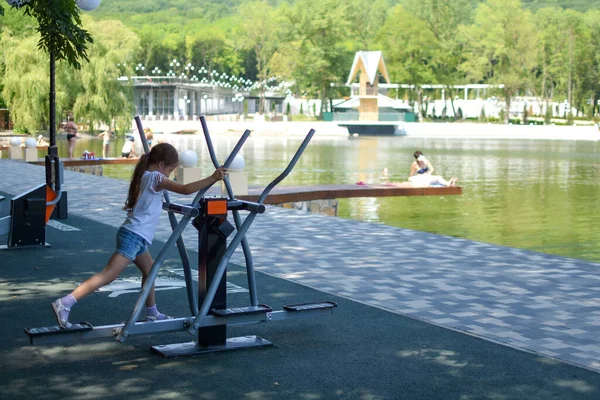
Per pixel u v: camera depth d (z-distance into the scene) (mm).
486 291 8344
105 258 10109
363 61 97375
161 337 6430
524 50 111000
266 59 138750
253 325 6871
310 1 125750
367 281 8836
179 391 5164
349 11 146875
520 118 118375
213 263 5906
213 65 163000
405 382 5398
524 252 10875
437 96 130375
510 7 112000
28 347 6121
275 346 6223
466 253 10758
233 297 7949
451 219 22062
